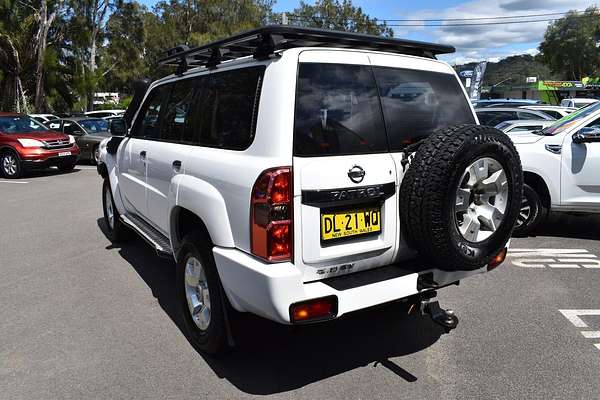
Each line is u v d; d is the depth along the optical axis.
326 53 3.07
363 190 2.96
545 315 4.24
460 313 4.30
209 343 3.42
